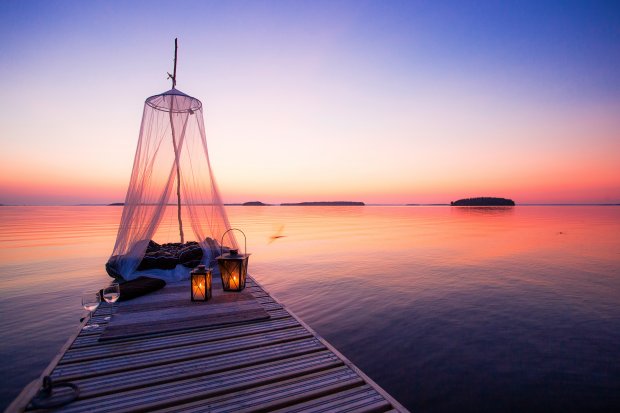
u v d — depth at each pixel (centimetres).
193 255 670
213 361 305
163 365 297
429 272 1051
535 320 630
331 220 4312
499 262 1226
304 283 905
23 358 451
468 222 3831
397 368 451
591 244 1752
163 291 536
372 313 667
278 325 396
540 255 1386
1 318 601
